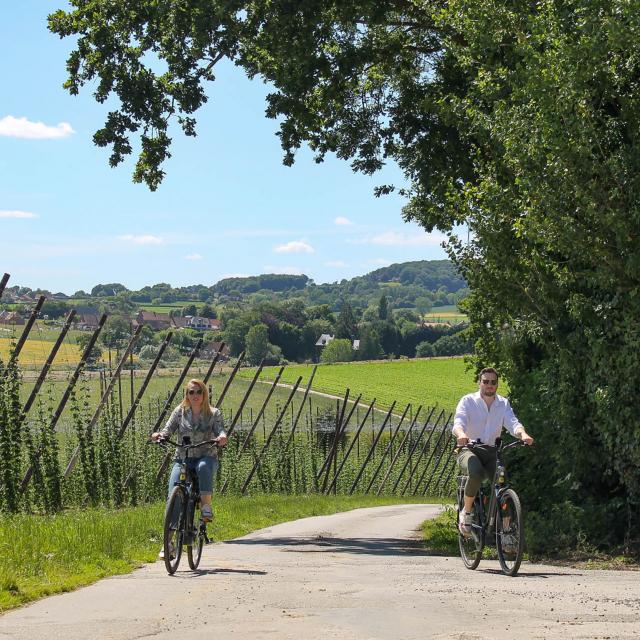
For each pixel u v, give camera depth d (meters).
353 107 43.00
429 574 19.52
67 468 42.69
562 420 27.91
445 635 11.41
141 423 54.84
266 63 40.09
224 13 35.44
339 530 39.22
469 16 28.28
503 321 34.16
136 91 38.50
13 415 37.09
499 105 25.58
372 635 11.40
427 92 39.59
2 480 36.66
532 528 27.09
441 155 39.28
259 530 38.12
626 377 24.97
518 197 27.44
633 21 22.56
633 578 19.16
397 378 196.62
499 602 14.41
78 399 44.06
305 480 86.38
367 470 111.25
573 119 23.28
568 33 24.59
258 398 147.38
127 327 64.38
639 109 23.97
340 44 38.66
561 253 25.78
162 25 38.69
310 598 14.80
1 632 11.66
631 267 23.36
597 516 26.55
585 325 26.62
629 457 25.45
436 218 39.69
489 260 28.67
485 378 19.88
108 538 22.47
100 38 38.28
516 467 31.36
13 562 17.69
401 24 39.31
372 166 42.97
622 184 23.42
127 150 39.28
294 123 40.88
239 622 12.43
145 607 13.81
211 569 19.80
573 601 14.54
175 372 105.38
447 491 128.75
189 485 19.02
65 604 14.25
